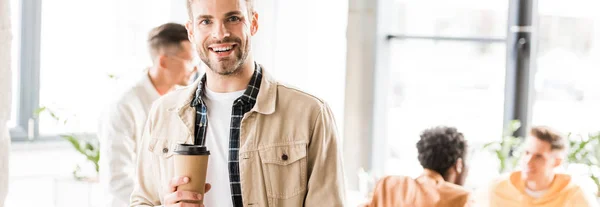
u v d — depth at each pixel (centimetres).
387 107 386
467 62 358
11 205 369
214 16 163
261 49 407
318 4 387
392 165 387
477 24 353
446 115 366
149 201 182
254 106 171
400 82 382
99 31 412
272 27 404
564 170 291
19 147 394
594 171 307
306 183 173
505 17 346
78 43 411
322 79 387
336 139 176
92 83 412
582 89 323
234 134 171
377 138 388
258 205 170
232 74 170
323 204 171
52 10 407
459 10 358
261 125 172
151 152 179
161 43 260
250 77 174
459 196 278
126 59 418
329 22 385
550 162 283
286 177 171
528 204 288
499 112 349
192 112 176
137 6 418
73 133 392
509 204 292
